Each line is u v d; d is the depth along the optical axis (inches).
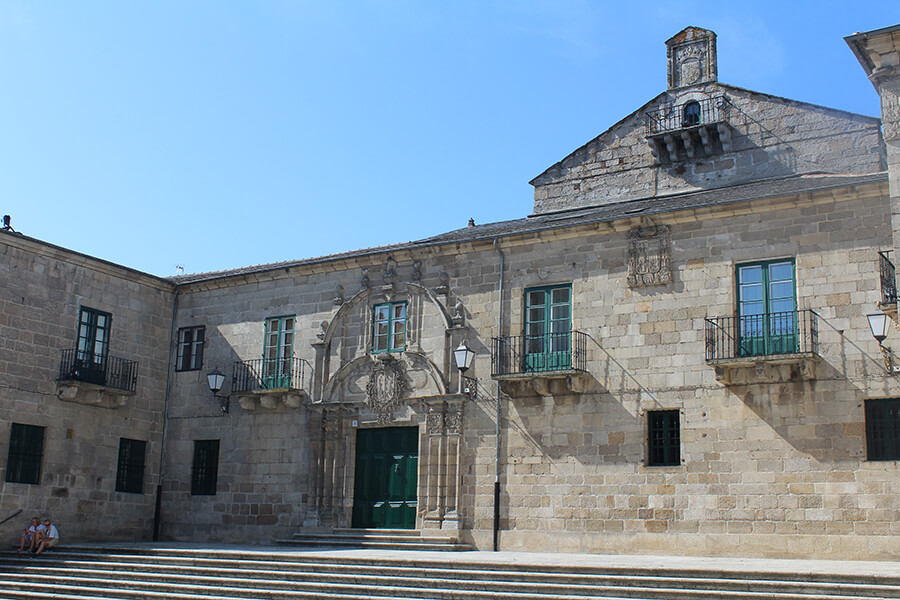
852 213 830.5
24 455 993.5
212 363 1141.1
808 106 1046.4
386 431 1024.2
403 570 748.0
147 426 1129.4
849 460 790.5
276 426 1077.8
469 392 970.1
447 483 960.3
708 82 1103.6
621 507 874.1
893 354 789.2
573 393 918.4
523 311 964.6
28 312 1013.8
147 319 1148.5
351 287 1071.6
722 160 1083.9
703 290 879.7
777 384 830.5
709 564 713.6
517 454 935.0
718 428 847.1
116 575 826.2
